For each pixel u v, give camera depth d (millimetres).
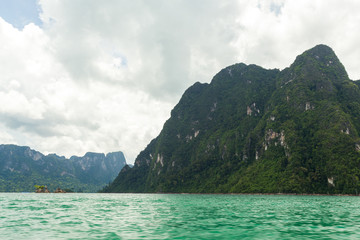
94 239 19766
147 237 20594
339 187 150750
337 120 188250
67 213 39656
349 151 163750
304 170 174250
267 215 36938
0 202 68438
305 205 59688
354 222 29359
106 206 56938
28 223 28031
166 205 60906
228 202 74750
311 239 19969
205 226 26203
